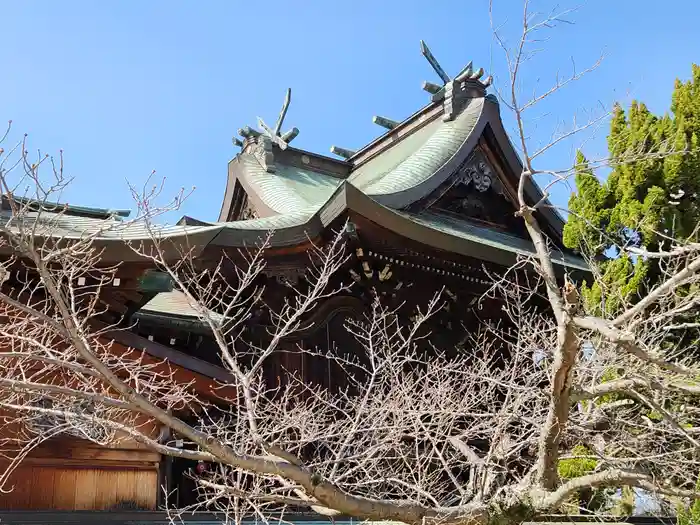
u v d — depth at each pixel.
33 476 8.41
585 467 9.62
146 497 9.02
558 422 6.12
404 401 8.95
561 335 5.70
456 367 11.94
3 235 7.24
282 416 8.70
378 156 23.39
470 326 15.35
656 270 10.58
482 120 17.72
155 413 5.00
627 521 11.83
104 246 9.01
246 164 20.14
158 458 9.23
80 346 4.95
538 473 6.33
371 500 5.87
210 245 11.75
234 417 9.90
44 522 7.21
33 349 7.18
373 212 12.59
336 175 23.84
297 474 5.43
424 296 14.62
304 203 18.08
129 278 9.44
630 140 11.20
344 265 13.37
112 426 5.52
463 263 14.25
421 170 16.73
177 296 13.43
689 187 10.70
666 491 6.24
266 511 8.32
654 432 8.32
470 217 17.59
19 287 8.73
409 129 22.17
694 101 10.90
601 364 7.71
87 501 8.66
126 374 9.01
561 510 9.23
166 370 9.22
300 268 12.93
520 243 17.58
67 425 7.23
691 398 8.79
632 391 6.42
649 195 10.62
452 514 6.15
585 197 11.70
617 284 9.59
